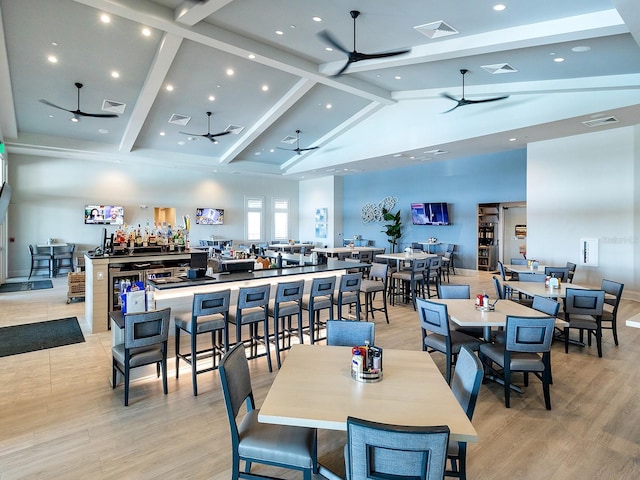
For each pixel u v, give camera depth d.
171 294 3.92
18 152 9.19
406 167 11.76
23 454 2.36
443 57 5.11
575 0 3.59
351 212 13.56
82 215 10.21
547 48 4.70
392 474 1.34
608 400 3.10
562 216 7.69
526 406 3.01
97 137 8.91
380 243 12.59
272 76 7.04
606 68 5.18
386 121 9.38
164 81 6.81
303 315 5.07
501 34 4.46
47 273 9.81
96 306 4.99
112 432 2.63
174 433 2.62
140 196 11.17
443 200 10.86
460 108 7.68
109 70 6.16
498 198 9.55
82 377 3.56
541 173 8.01
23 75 6.07
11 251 9.38
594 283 7.25
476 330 3.80
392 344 4.53
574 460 2.31
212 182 12.64
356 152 10.31
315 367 2.08
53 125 8.09
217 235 12.76
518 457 2.34
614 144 6.93
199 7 4.32
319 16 4.59
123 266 5.21
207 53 6.13
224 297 3.46
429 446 1.27
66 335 4.86
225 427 2.70
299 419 1.51
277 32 5.21
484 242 10.67
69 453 2.38
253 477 1.87
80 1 4.20
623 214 6.86
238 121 8.79
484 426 2.71
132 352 3.09
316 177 14.04
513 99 6.84
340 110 9.23
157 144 9.83
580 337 4.53
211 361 3.98
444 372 3.71
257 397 3.18
